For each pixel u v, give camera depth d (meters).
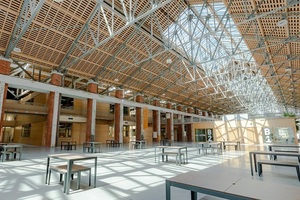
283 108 41.72
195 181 2.13
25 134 20.95
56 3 8.78
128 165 6.42
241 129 21.88
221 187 1.91
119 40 12.11
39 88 12.32
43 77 16.55
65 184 3.50
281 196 1.65
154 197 3.21
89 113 15.23
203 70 18.06
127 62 14.50
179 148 6.90
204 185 1.98
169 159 8.02
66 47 11.61
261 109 43.28
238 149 13.16
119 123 17.56
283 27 7.93
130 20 7.77
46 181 4.04
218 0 8.84
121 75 16.48
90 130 15.03
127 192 3.48
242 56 15.77
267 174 5.12
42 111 15.02
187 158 7.95
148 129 26.05
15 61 11.72
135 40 12.54
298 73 15.06
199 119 29.50
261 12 7.32
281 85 19.84
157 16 10.75
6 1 8.16
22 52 10.98
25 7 8.37
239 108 37.53
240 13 7.76
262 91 26.39
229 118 22.95
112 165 6.40
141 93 20.19
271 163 4.82
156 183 4.11
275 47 10.40
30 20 7.79
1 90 10.58
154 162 7.14
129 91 21.50
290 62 12.64
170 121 23.92
